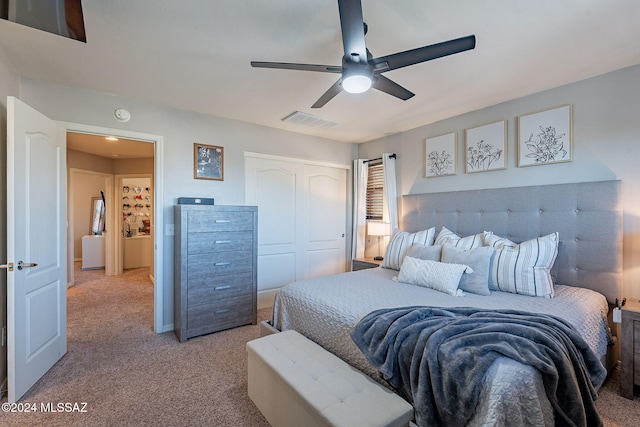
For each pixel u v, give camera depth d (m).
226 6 1.64
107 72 2.43
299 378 1.56
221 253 3.15
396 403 1.37
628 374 1.95
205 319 3.06
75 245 7.45
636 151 2.26
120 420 1.81
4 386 2.06
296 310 2.31
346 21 1.42
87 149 5.36
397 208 4.11
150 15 1.72
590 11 1.66
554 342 1.32
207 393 2.08
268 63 1.74
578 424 1.24
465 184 3.32
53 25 1.65
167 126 3.18
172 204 3.21
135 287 5.02
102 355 2.62
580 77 2.47
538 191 2.71
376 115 3.42
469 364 1.24
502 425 1.11
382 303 2.03
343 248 4.78
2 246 2.10
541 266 2.29
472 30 1.84
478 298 2.17
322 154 4.45
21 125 2.03
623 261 2.32
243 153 3.70
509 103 2.96
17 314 1.97
